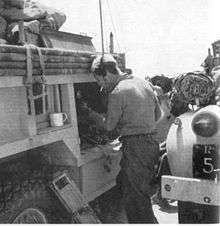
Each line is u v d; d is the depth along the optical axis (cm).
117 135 366
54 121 331
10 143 279
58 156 350
